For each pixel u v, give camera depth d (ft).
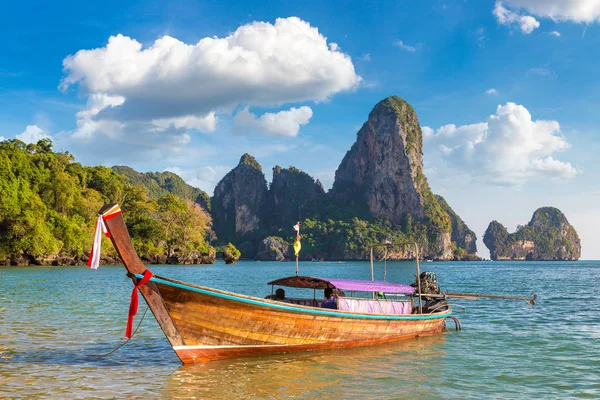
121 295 105.40
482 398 36.24
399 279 226.58
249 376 40.47
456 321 68.03
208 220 467.52
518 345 56.44
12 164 317.42
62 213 320.09
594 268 427.33
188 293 40.81
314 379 40.14
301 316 46.65
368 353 50.78
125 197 398.83
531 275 273.13
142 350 49.83
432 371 43.83
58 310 79.05
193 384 37.88
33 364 43.62
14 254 267.80
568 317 81.05
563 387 39.34
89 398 34.09
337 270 355.77
